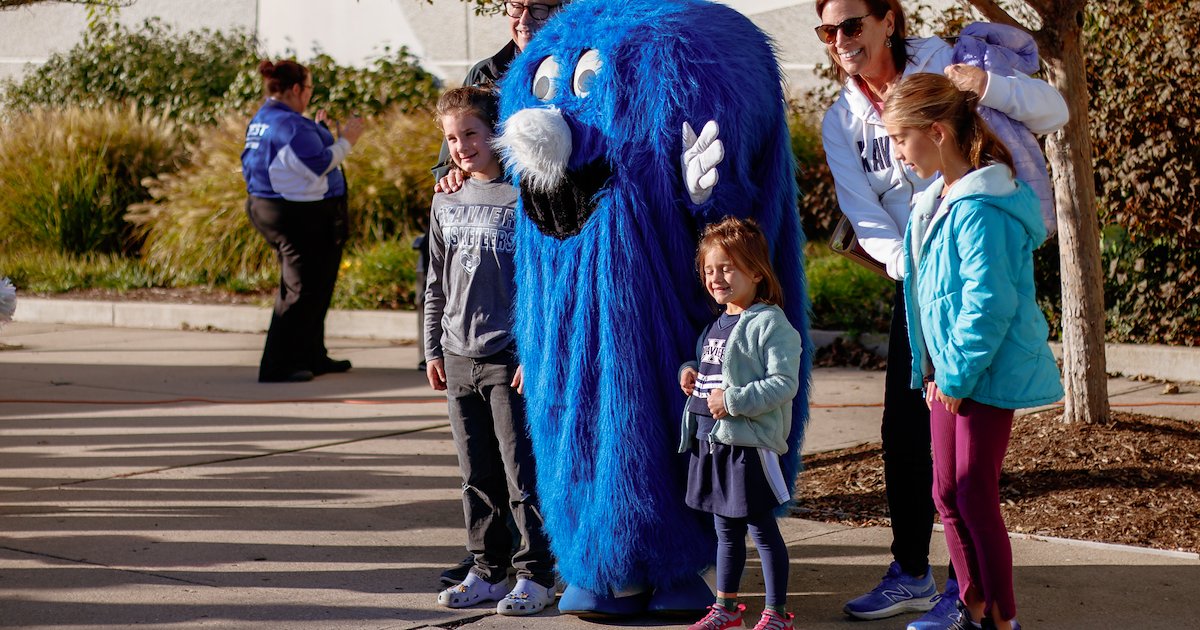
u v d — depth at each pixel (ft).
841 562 14.85
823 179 33.45
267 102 28.19
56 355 32.83
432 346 14.26
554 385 12.89
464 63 50.31
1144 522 15.38
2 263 44.42
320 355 29.35
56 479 19.47
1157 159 25.57
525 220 13.14
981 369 10.83
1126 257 26.68
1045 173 12.66
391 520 17.08
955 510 11.66
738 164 12.57
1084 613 12.83
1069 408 18.98
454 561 15.28
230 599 13.82
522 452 13.62
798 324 13.23
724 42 12.50
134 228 46.42
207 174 42.50
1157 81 25.48
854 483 18.06
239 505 17.85
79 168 46.57
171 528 16.67
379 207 40.19
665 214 12.50
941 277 11.05
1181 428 18.69
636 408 12.53
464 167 13.74
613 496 12.59
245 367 30.58
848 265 31.14
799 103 37.01
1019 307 11.09
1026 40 13.32
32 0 26.00
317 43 54.75
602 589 13.01
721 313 12.80
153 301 39.17
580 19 12.96
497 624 13.14
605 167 12.51
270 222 27.86
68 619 13.15
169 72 56.18
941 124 11.08
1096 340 18.69
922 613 13.15
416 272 32.94
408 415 24.45
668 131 12.32
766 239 12.79
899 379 12.89
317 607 13.58
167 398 26.58
